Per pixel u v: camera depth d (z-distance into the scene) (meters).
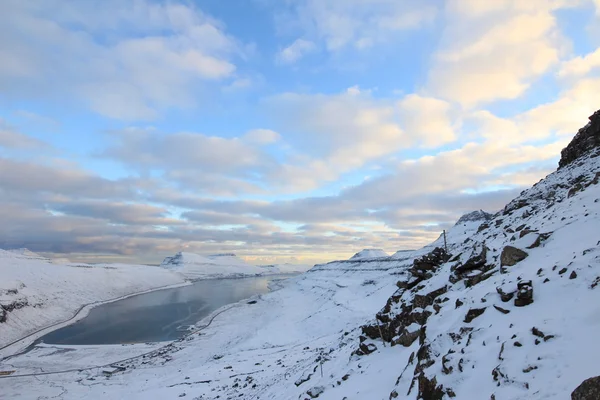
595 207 15.20
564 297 9.45
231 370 42.28
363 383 14.43
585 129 35.69
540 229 16.06
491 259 16.41
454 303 14.00
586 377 6.27
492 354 8.88
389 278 112.44
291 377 25.66
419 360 11.54
